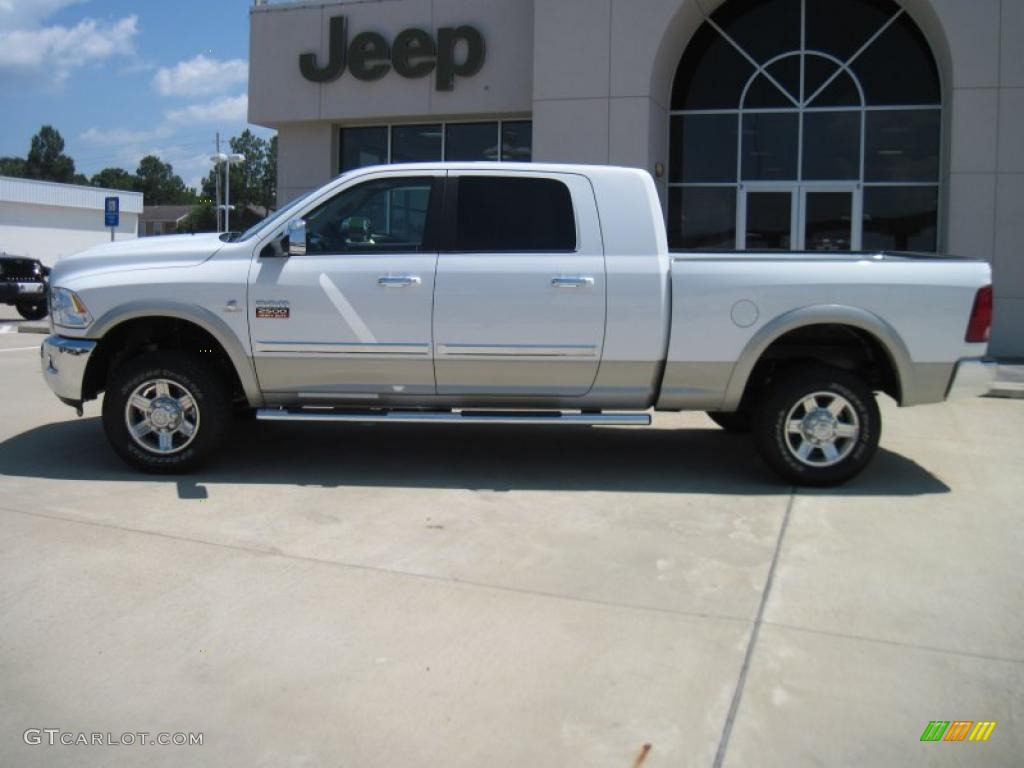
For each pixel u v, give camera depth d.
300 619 4.15
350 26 16.25
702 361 6.27
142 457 6.45
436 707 3.42
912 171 14.54
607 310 6.22
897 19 14.46
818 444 6.38
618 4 14.05
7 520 5.48
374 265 6.28
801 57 14.80
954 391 6.30
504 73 15.49
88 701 3.45
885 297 6.21
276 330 6.30
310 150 17.03
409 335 6.26
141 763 3.07
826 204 14.88
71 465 6.81
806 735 3.27
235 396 6.95
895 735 3.28
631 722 3.34
